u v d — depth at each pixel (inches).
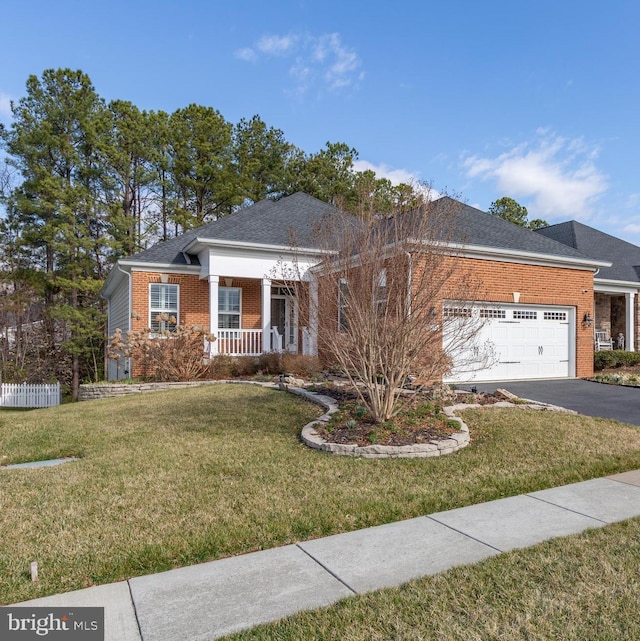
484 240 523.5
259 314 682.8
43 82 957.2
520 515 171.8
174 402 406.9
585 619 106.6
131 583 128.2
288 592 121.3
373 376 283.9
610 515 170.7
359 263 277.7
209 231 599.2
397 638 101.6
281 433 289.0
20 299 922.1
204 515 169.6
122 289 709.3
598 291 708.0
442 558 138.3
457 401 370.6
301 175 1214.9
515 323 539.5
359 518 168.9
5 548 147.3
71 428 323.3
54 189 904.3
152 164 1095.6
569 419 316.5
